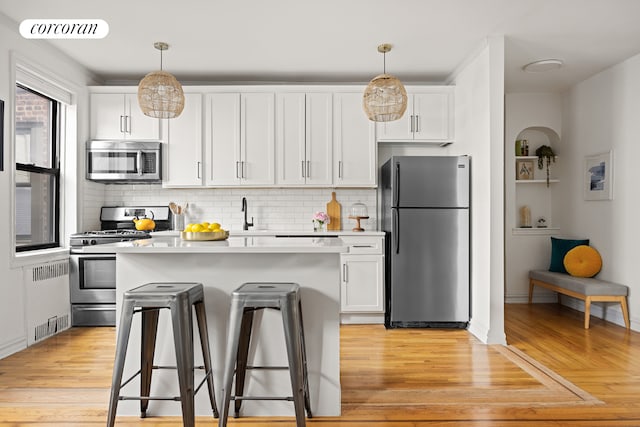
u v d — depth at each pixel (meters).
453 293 4.27
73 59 4.34
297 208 5.11
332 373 2.44
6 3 3.14
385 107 3.66
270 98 4.73
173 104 3.57
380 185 5.08
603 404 2.55
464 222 4.26
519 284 5.51
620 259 4.39
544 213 5.65
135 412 2.43
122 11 3.29
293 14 3.35
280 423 2.34
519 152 5.58
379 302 4.45
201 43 3.93
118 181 4.73
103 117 4.68
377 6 3.21
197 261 2.46
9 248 3.45
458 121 4.61
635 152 4.20
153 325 2.38
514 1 3.13
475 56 4.08
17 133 3.79
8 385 2.84
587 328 4.25
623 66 4.35
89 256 4.31
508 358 3.38
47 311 3.95
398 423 2.33
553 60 4.31
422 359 3.38
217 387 2.45
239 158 4.73
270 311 2.44
